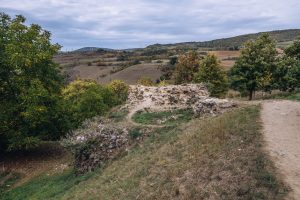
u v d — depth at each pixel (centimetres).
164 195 1600
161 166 1923
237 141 1845
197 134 2147
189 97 3528
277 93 5650
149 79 9925
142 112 3347
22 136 3534
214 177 1560
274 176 1432
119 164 2402
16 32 3769
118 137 2759
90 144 2762
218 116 2489
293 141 1786
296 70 4862
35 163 3516
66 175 2869
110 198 1847
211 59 5466
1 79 3647
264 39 5338
